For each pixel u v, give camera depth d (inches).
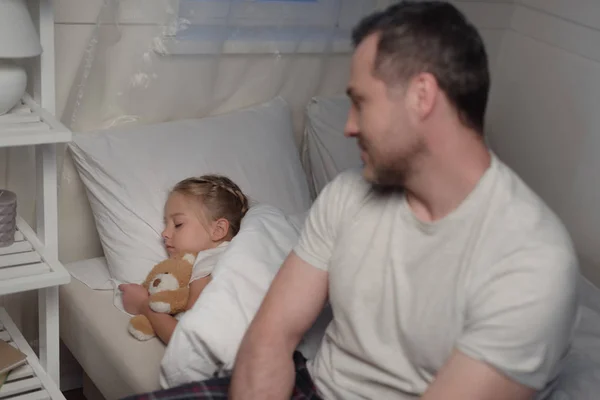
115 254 70.7
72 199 75.2
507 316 43.4
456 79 45.3
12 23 56.4
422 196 48.6
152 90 76.1
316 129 85.4
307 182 84.7
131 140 72.9
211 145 76.4
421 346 47.8
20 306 76.5
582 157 88.0
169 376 57.9
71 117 72.8
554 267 43.8
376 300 50.1
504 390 43.3
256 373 52.2
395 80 45.9
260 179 77.7
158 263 68.9
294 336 53.8
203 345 57.5
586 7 86.4
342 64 89.0
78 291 70.3
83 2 69.9
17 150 71.2
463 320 46.1
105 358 64.1
